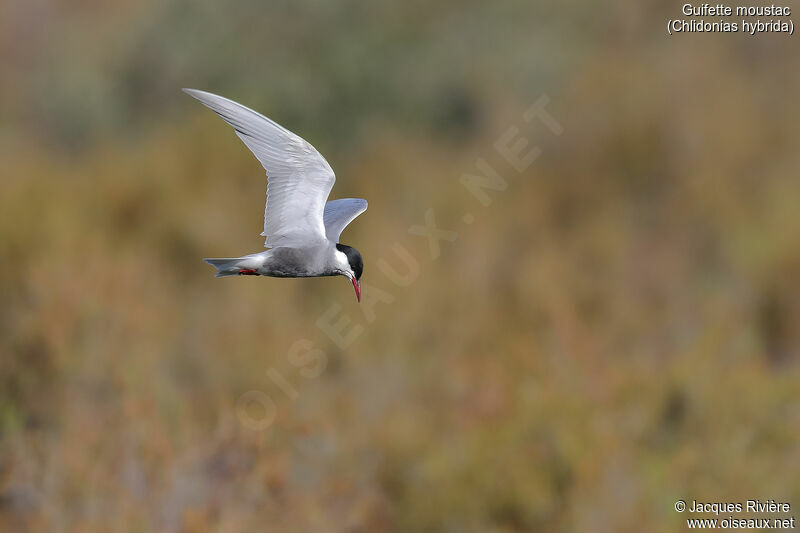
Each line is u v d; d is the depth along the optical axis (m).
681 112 17.47
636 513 9.62
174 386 11.43
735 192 16.52
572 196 16.91
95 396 10.93
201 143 16.67
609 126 17.56
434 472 10.27
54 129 22.34
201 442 10.12
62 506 9.47
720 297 14.40
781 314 14.45
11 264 12.60
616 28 20.72
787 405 11.20
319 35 21.39
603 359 12.30
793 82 18.86
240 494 9.68
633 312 13.94
